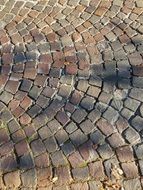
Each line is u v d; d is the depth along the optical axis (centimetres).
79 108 169
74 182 144
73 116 166
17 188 145
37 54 196
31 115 169
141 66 183
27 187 145
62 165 150
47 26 211
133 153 150
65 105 171
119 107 167
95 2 223
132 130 158
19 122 167
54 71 187
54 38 204
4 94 179
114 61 188
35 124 165
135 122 161
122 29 204
